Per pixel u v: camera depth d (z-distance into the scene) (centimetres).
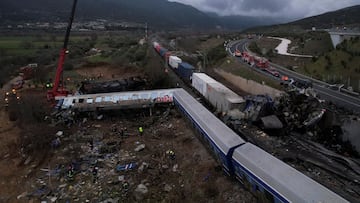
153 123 3725
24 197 2414
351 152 2578
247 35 14738
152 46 10975
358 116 2892
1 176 2753
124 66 7131
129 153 2989
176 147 3050
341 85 4469
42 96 4872
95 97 4034
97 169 2709
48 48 10256
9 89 5709
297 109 3247
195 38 13300
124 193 2367
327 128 2897
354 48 5581
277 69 6181
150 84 5266
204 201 2198
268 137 2927
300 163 2450
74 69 7388
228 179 2384
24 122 3797
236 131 3067
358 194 2011
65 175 2669
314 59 6075
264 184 1894
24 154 3109
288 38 11825
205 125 2839
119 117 3962
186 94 3912
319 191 1645
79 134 3466
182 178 2512
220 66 6912
